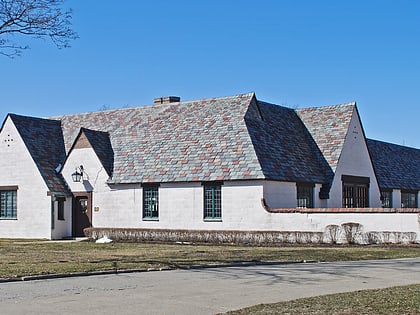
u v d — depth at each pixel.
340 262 22.12
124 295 14.01
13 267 18.75
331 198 37.31
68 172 38.56
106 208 37.25
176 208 35.22
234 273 18.28
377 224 30.12
